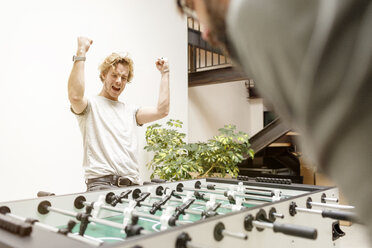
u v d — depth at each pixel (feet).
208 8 1.04
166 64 6.88
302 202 3.87
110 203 4.41
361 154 0.80
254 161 20.94
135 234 2.52
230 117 24.13
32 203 3.65
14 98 8.68
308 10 0.82
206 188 5.93
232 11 0.98
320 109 0.84
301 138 0.98
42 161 9.18
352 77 0.77
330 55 0.79
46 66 9.46
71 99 5.58
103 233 3.35
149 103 12.81
